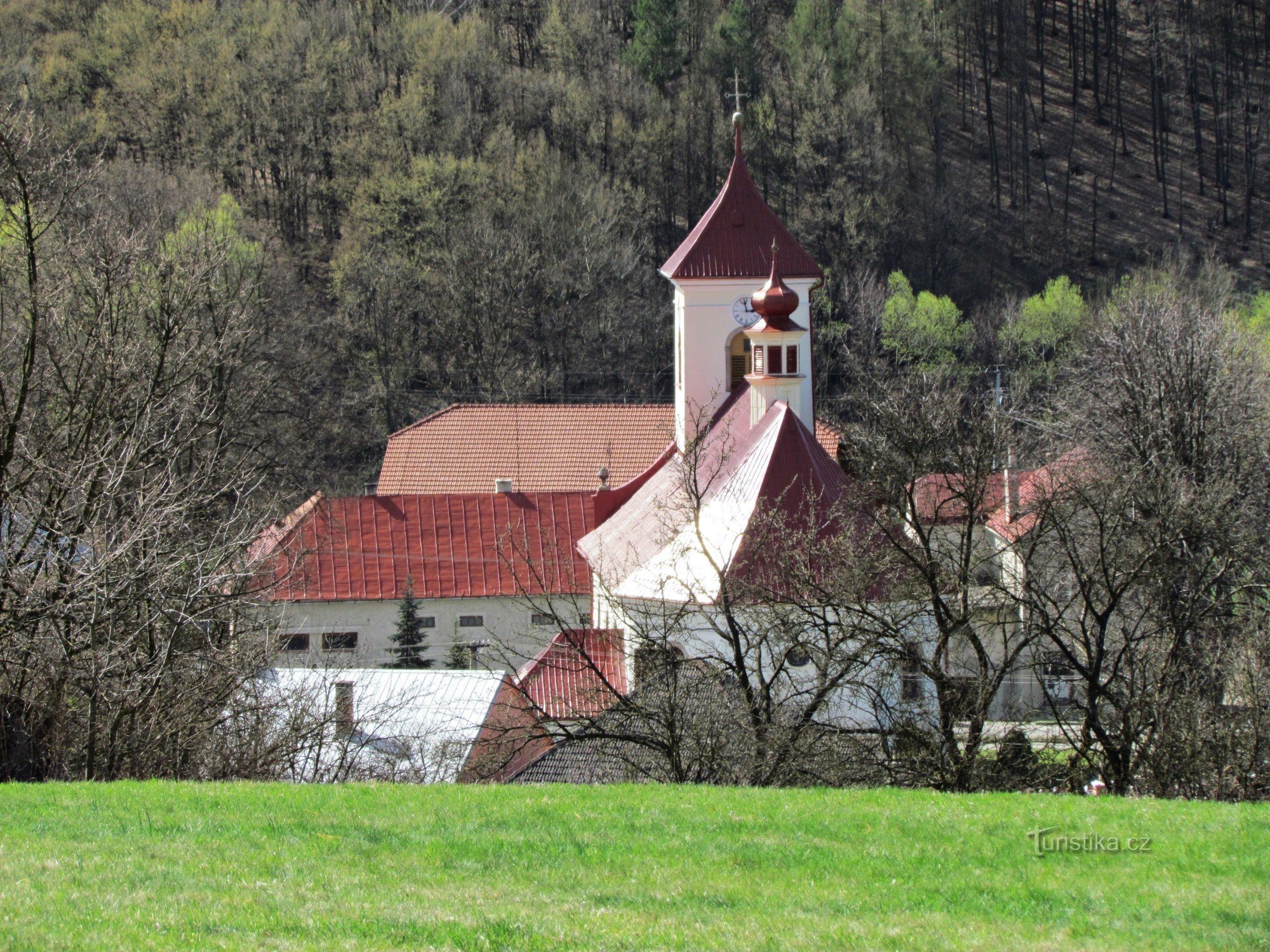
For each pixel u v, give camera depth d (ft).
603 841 182.09
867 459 392.27
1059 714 339.77
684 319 548.31
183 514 316.40
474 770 341.62
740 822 194.08
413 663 601.21
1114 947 140.15
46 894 149.07
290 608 499.51
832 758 312.09
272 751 318.24
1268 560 415.23
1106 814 205.46
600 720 328.08
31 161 323.16
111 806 198.29
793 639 324.19
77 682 278.26
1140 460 495.82
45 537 285.43
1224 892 160.15
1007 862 174.91
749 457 412.36
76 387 306.14
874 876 167.53
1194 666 347.36
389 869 165.48
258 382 548.72
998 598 344.90
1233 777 322.14
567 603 576.61
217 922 140.87
